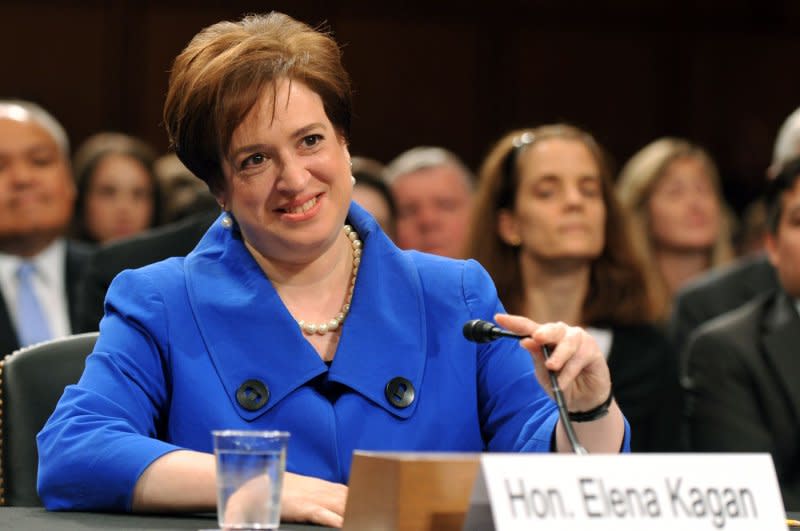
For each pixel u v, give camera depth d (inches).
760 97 1021.8
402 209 662.5
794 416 416.2
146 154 671.8
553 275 470.3
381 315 249.8
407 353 248.1
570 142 472.7
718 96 1019.9
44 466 233.6
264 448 185.3
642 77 1013.2
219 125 239.1
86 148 677.3
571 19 1005.2
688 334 551.5
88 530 201.2
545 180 465.7
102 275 421.1
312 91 241.4
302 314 253.3
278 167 240.1
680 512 173.6
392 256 257.4
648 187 671.8
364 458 176.7
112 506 226.4
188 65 246.5
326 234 243.8
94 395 239.8
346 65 970.1
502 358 258.4
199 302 248.5
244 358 243.3
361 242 260.2
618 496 170.2
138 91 928.3
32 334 545.0
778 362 420.8
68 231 666.2
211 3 939.3
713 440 421.7
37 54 912.3
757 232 751.1
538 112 999.6
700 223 668.1
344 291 256.5
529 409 252.5
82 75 919.7
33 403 279.6
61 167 564.7
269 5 951.6
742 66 1022.4
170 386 247.1
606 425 219.8
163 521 215.2
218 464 186.2
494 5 991.6
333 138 244.2
